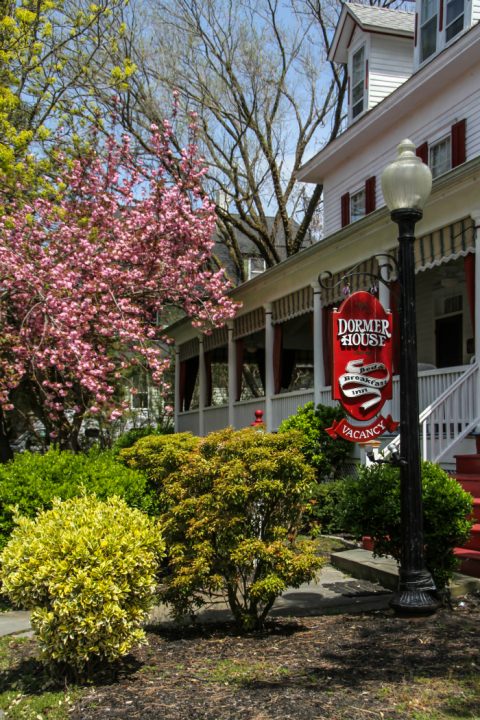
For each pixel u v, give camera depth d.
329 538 10.03
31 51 13.95
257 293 16.88
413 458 6.02
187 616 6.34
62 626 4.51
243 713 4.00
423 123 14.65
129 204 15.68
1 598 7.46
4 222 12.02
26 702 4.40
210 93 26.03
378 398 8.50
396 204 6.29
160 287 15.53
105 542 4.66
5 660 5.35
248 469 5.75
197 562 5.57
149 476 8.08
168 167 17.28
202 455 6.07
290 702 4.12
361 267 12.58
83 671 4.79
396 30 16.81
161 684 4.60
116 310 14.28
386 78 17.12
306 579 5.67
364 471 6.91
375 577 7.48
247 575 5.79
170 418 26.38
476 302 9.66
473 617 5.78
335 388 8.33
